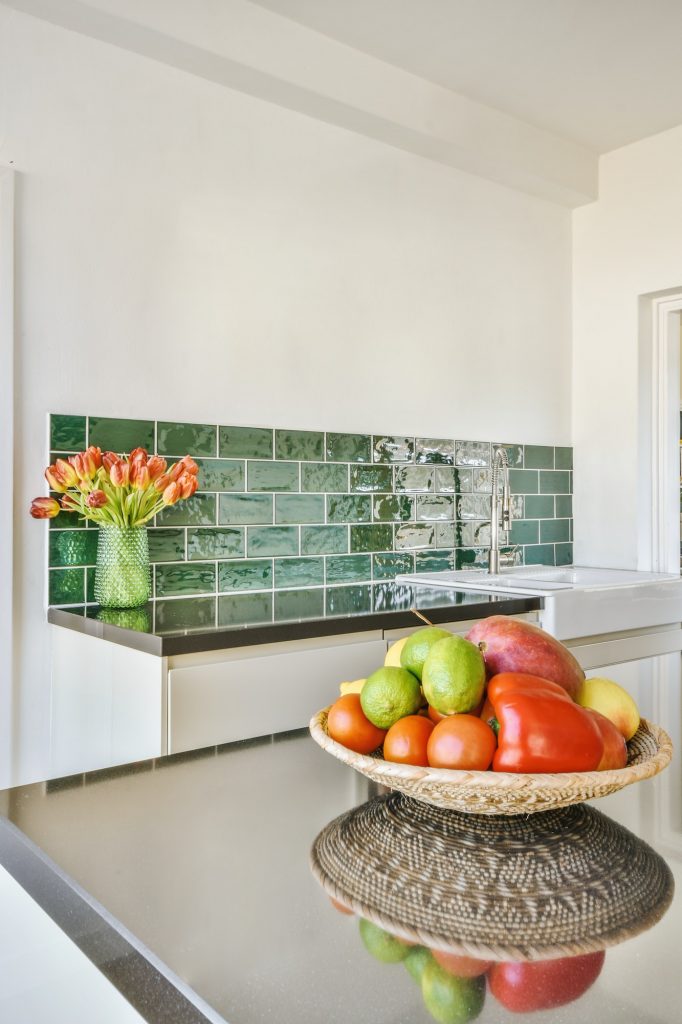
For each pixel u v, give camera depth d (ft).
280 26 7.33
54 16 6.38
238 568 7.53
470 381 9.59
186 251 7.23
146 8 6.52
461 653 2.05
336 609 6.35
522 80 8.55
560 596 7.25
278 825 2.12
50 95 6.45
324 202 8.20
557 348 10.65
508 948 1.48
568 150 10.07
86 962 1.80
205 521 7.31
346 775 2.55
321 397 8.16
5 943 2.21
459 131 8.81
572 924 1.57
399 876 1.78
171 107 7.13
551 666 2.22
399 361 8.85
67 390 6.54
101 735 5.70
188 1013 1.34
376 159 8.65
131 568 6.33
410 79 8.36
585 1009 1.29
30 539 6.37
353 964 1.43
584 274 10.74
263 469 7.70
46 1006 2.00
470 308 9.59
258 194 7.70
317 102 7.79
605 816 2.15
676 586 8.62
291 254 7.93
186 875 1.82
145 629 5.27
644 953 1.47
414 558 9.00
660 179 9.89
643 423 10.27
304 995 1.34
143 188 6.97
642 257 10.09
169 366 7.11
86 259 6.64
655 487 10.36
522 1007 1.29
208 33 6.87
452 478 9.39
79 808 2.25
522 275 10.20
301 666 5.64
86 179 6.64
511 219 10.07
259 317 7.71
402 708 2.17
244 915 1.62
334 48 7.73
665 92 8.84
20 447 6.31
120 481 5.96
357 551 8.46
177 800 2.32
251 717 5.38
